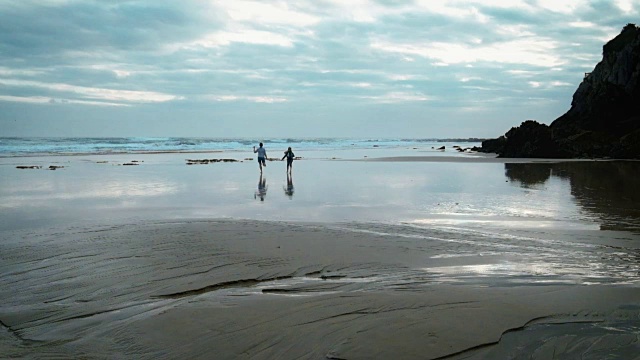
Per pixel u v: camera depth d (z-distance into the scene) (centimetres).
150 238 875
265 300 551
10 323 511
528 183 1948
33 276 661
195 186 1891
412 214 1198
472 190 1720
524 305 532
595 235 940
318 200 1473
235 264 716
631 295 568
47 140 8181
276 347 435
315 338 450
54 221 1090
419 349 426
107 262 723
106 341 461
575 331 468
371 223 1059
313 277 669
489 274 671
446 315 502
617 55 5538
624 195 1541
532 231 979
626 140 4025
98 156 4291
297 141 12275
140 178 2234
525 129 4384
